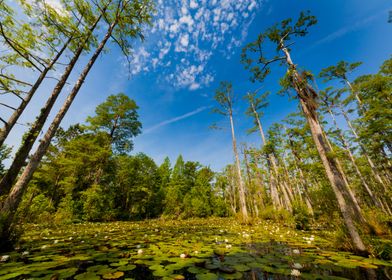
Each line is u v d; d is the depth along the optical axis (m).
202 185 29.98
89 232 6.84
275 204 16.47
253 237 5.88
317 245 4.51
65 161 15.16
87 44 6.60
